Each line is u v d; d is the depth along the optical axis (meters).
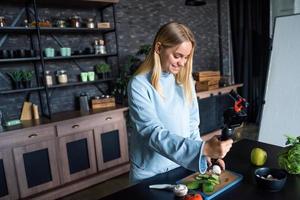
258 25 4.62
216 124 4.02
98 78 3.19
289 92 2.91
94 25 2.93
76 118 2.63
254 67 4.73
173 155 0.99
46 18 2.83
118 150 2.98
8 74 2.67
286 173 1.10
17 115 2.76
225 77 4.50
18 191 2.36
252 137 3.99
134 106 1.11
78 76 3.12
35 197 2.43
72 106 3.11
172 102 1.20
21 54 2.54
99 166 2.84
